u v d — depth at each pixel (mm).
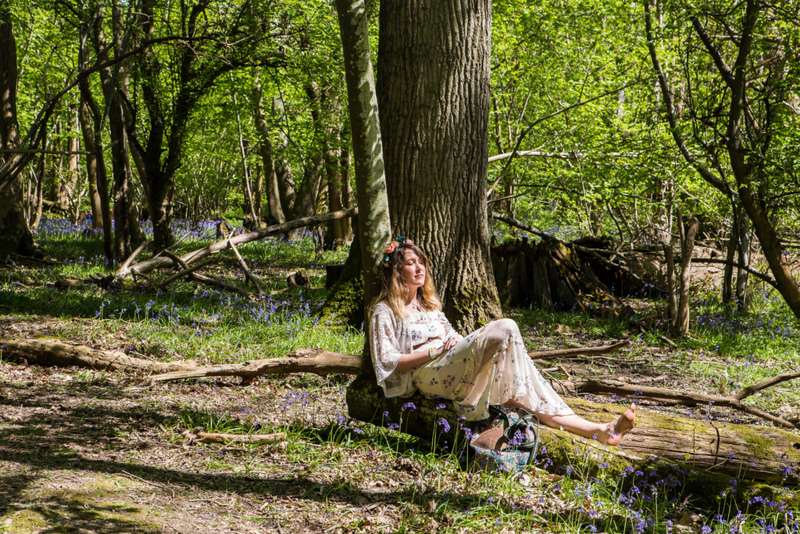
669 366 6746
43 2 11109
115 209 12609
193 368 5270
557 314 9578
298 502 3062
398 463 3617
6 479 3000
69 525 2549
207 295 9227
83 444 3660
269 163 19828
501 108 14625
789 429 4699
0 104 12453
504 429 3559
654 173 10797
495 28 13070
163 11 13773
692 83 10938
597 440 3611
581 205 12758
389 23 4914
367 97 3846
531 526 2934
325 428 4184
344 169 15430
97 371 5414
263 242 17000
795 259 11242
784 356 7340
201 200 28734
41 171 17953
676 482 3266
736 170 8008
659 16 10625
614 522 2967
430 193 4797
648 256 12070
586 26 13109
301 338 6523
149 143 14656
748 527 3033
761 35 8078
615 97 12461
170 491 3078
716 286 11852
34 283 9930
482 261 4941
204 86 13758
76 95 18578
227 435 3895
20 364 5457
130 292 9039
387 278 3865
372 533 2770
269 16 12594
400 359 3689
